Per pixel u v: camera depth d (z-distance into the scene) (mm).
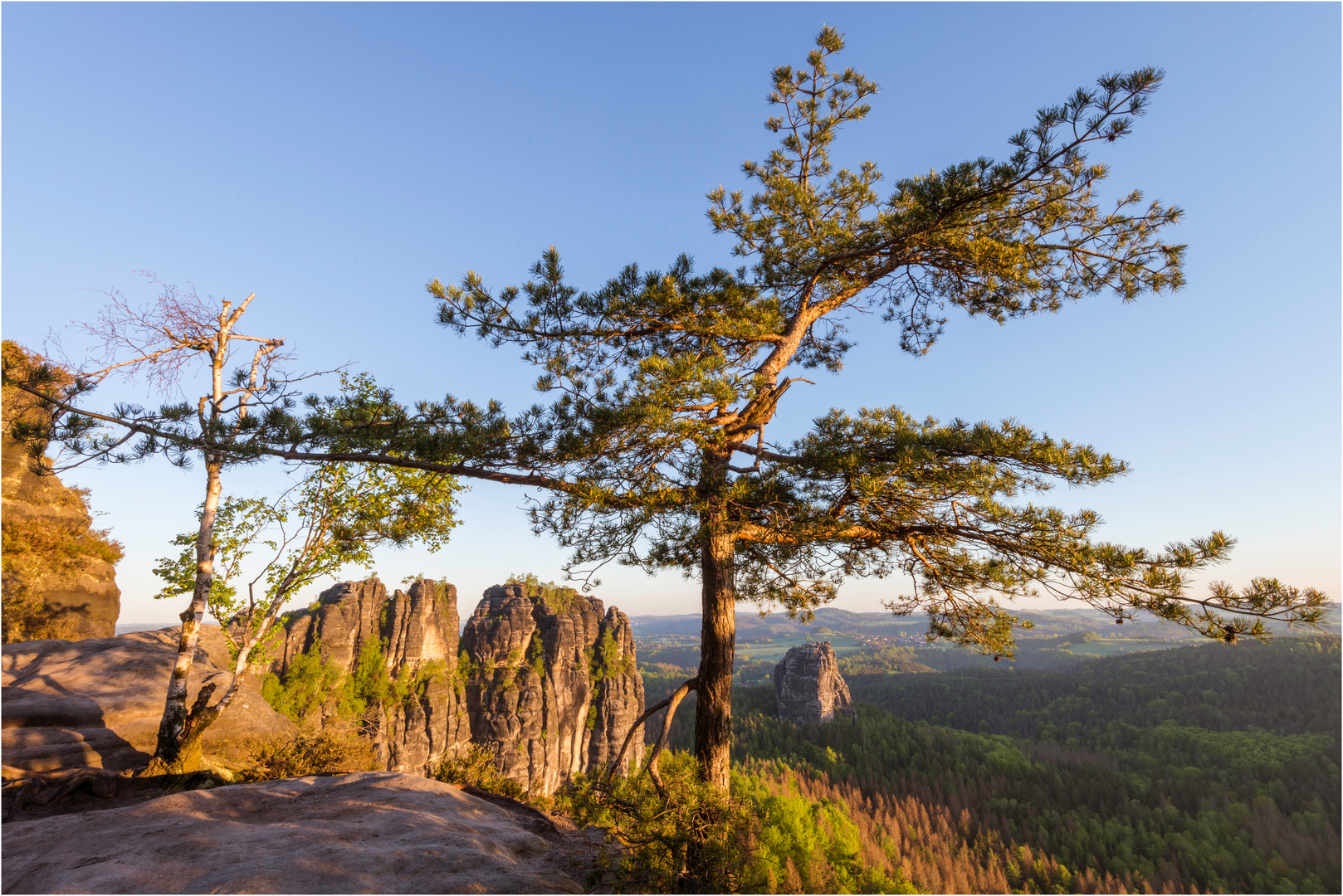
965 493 8727
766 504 8773
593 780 7594
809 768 144625
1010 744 166750
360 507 15914
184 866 5840
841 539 9148
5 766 10719
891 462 8297
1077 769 146000
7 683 14078
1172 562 7273
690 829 6977
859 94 12211
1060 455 8133
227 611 15031
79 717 12734
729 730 9344
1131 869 106625
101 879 5469
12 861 6121
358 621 84062
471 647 99562
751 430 9922
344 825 7281
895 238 10344
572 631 106438
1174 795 132875
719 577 9742
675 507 8469
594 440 8164
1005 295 11555
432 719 82625
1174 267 9672
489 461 8805
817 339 13555
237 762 13547
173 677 12000
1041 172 8141
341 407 8820
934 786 137750
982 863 108625
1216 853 108625
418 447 8539
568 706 99312
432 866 6262
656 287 10422
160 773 11375
